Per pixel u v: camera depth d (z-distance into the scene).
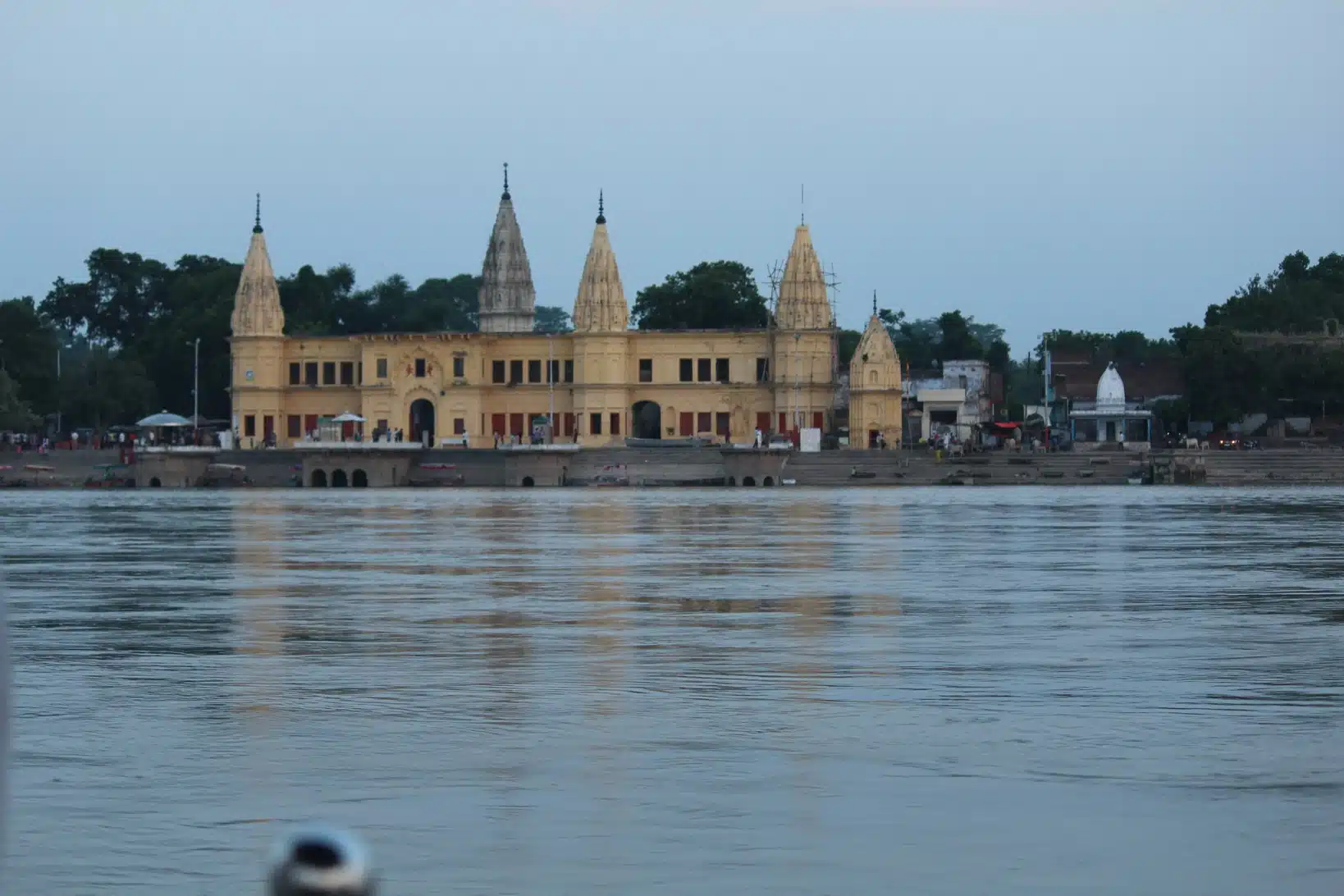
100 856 18.88
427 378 189.75
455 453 175.00
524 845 19.41
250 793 21.94
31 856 18.88
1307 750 24.61
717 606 44.91
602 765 23.70
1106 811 20.95
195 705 28.78
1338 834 19.83
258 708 28.44
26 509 114.75
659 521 92.88
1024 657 34.34
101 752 24.66
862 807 21.16
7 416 187.38
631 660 34.19
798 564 59.84
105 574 56.12
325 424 180.12
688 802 21.44
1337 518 91.81
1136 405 192.12
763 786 22.34
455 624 40.62
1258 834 19.86
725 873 18.33
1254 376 181.25
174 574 56.06
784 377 183.12
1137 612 42.78
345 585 51.69
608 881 18.00
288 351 195.38
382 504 123.19
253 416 193.62
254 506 118.88
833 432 185.62
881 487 160.62
